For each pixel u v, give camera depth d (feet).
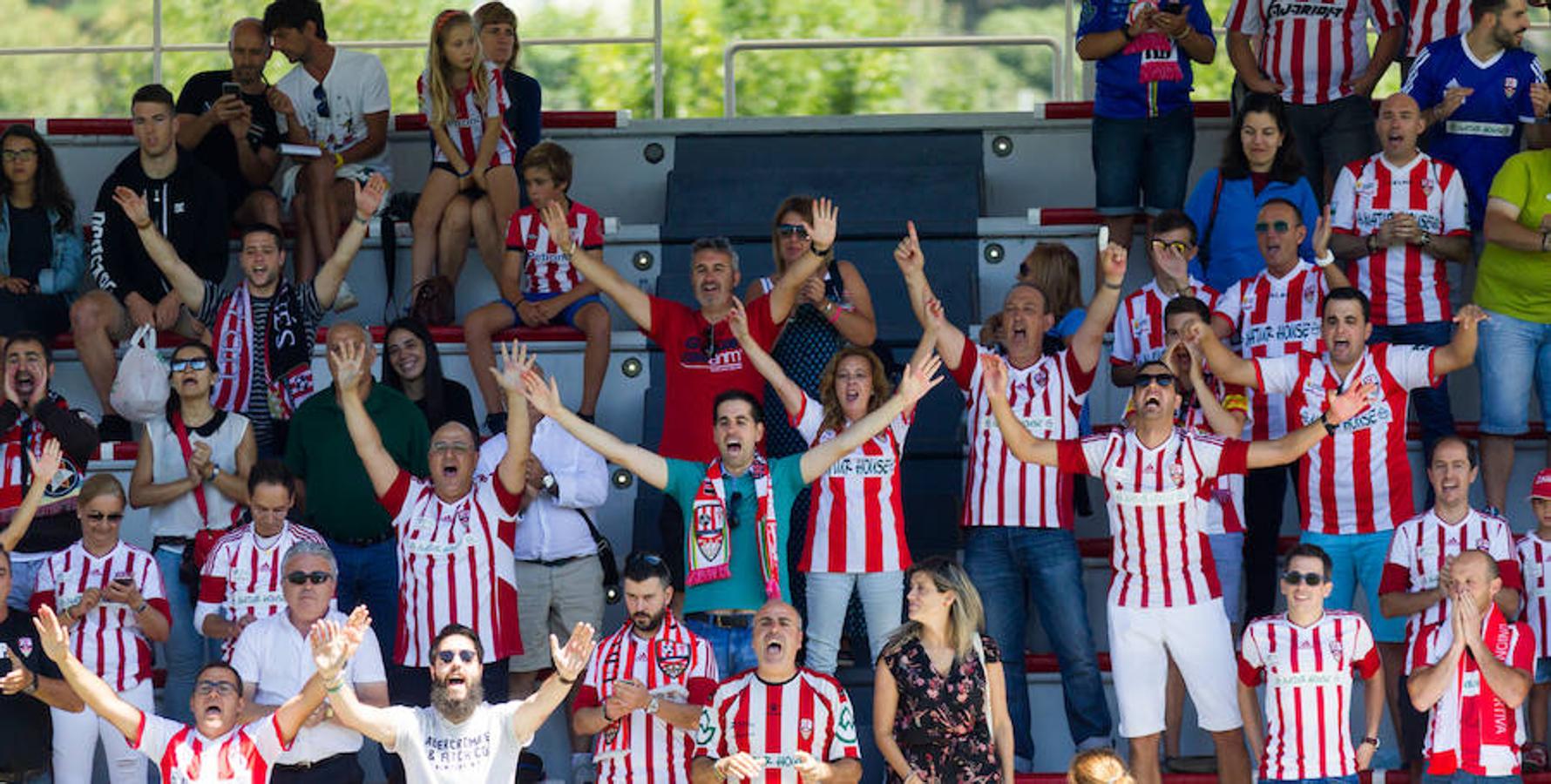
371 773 100.01
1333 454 97.30
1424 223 106.83
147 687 96.27
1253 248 108.27
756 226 116.78
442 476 94.73
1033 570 96.68
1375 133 115.14
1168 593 91.86
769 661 85.61
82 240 115.14
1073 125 124.36
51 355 102.53
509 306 110.52
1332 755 90.07
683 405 99.81
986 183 124.57
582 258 99.66
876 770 97.60
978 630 86.74
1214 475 90.99
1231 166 108.99
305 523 100.53
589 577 100.17
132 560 96.78
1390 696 97.86
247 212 118.32
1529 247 102.94
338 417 100.07
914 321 112.16
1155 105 112.98
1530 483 106.83
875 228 116.06
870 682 98.94
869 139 124.98
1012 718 96.58
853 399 94.63
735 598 91.71
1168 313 98.84
